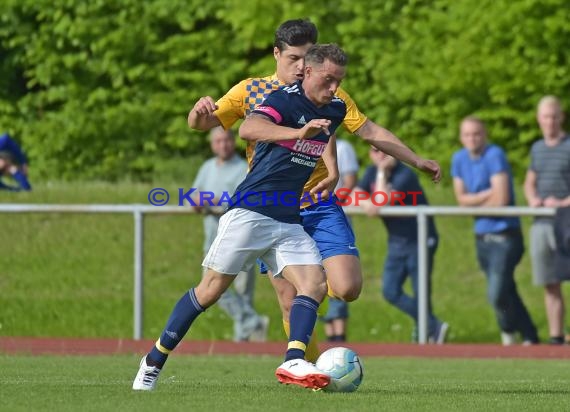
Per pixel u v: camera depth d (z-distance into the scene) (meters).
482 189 34.94
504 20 55.94
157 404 17.20
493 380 24.52
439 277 41.78
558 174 34.34
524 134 57.16
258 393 19.06
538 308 39.06
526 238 41.97
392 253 34.81
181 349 34.28
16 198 48.25
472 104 58.03
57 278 39.44
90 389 19.58
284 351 34.09
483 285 41.19
